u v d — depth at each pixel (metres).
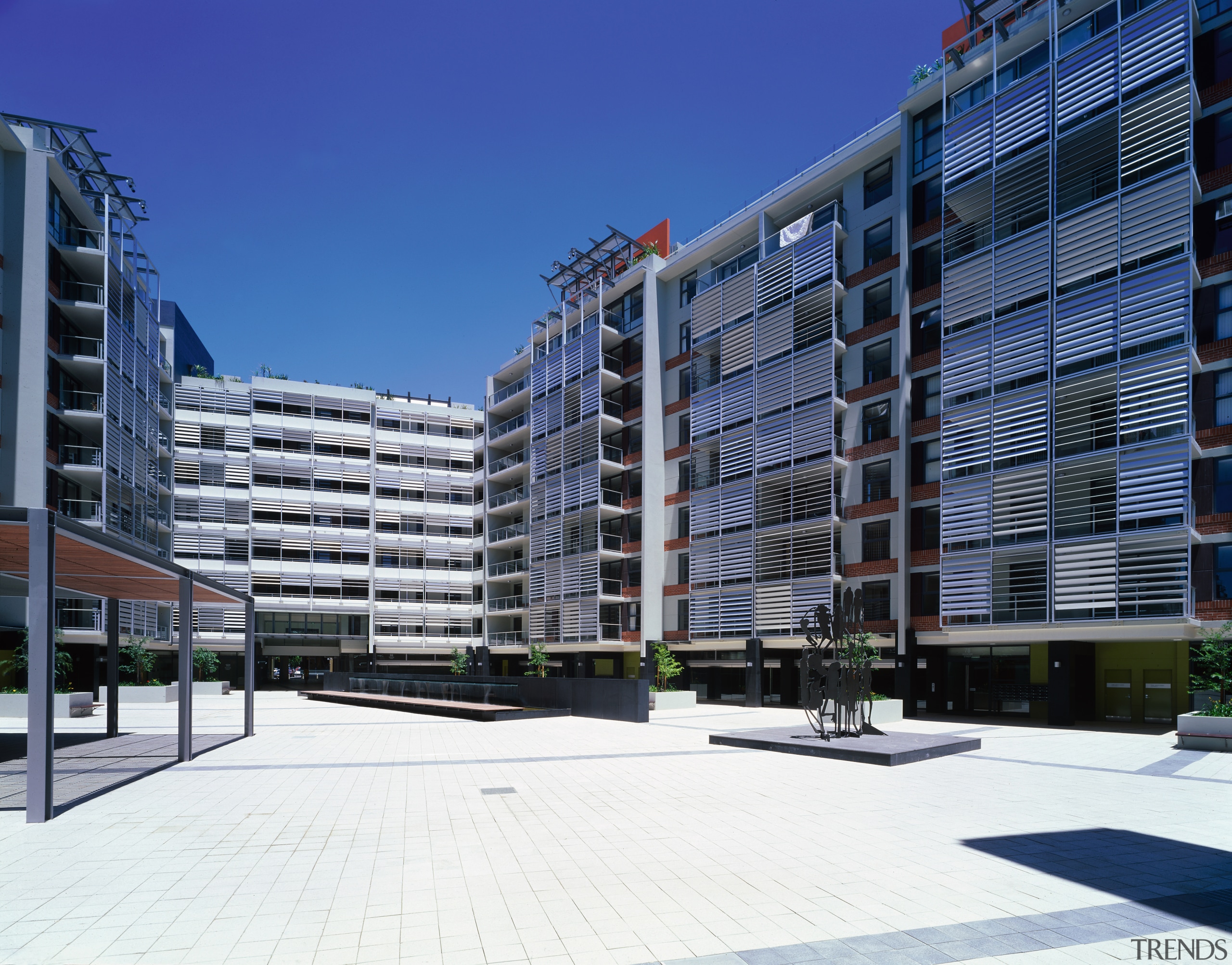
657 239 47.62
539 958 5.63
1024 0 28.25
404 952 5.76
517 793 12.12
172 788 12.61
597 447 44.53
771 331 35.56
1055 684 24.41
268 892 7.16
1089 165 24.78
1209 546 22.06
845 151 33.56
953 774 14.02
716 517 37.12
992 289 26.80
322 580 56.44
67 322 36.88
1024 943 5.89
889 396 30.98
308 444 58.38
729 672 38.88
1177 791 12.31
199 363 64.19
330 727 23.20
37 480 33.00
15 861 8.32
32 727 10.26
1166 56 22.98
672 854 8.42
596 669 47.88
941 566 26.95
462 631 60.06
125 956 5.72
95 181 38.66
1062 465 23.95
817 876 7.56
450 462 63.00
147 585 17.56
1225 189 22.72
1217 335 22.48
